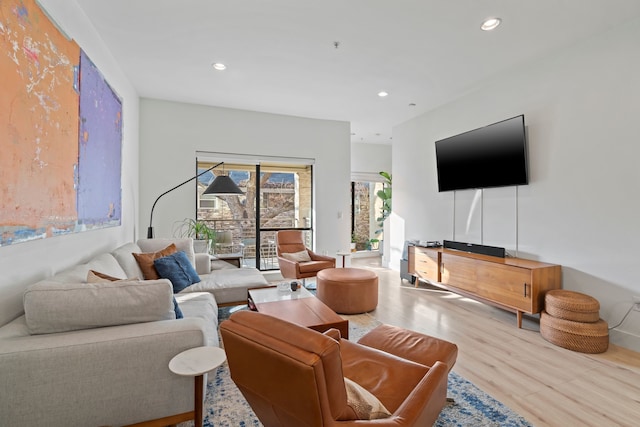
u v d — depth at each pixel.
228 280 3.26
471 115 4.14
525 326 3.10
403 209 5.56
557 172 3.09
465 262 3.69
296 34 2.78
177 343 1.39
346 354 1.59
